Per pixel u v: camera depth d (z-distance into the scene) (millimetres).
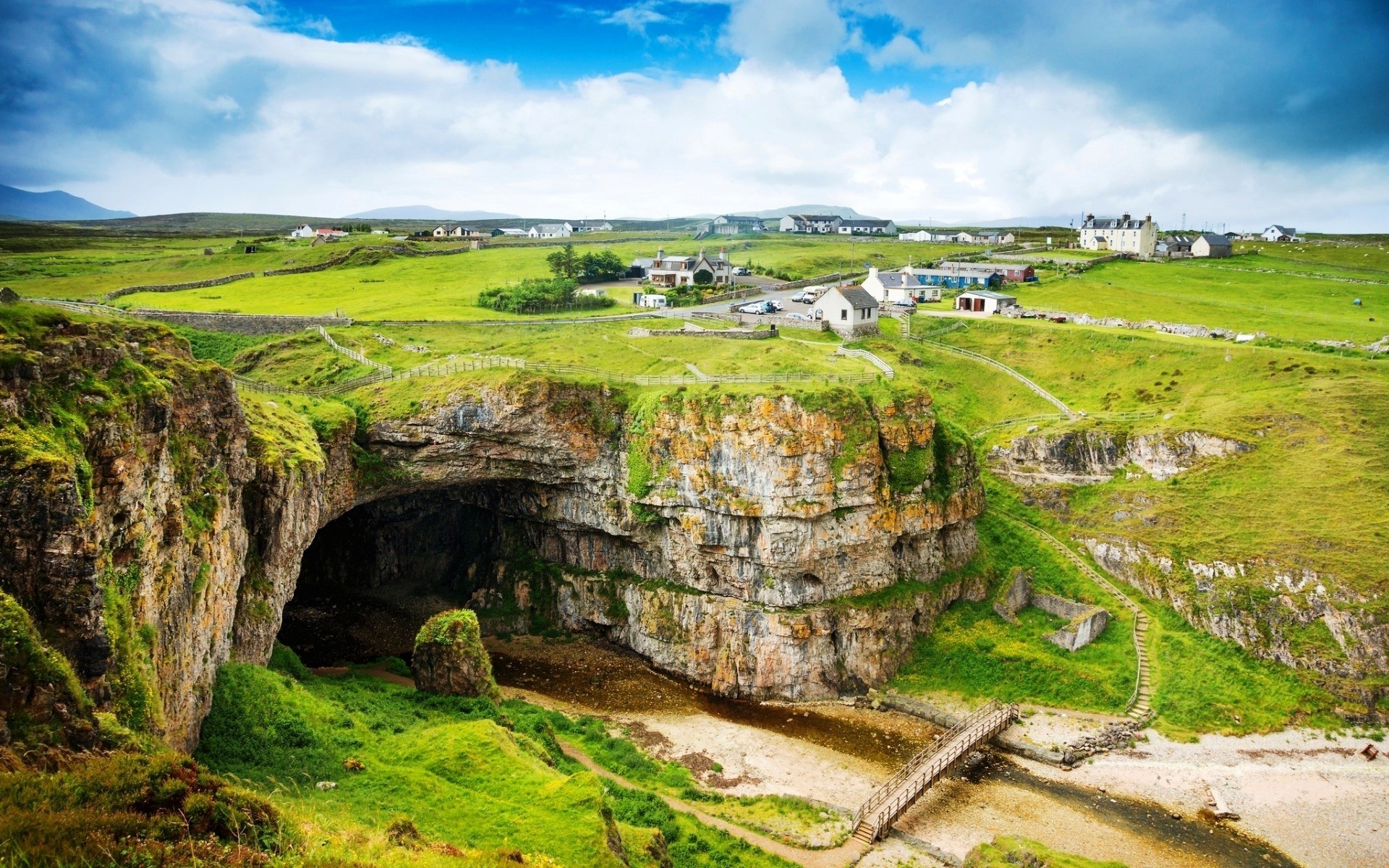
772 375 95250
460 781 51969
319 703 59375
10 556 37938
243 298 139625
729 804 65562
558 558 99562
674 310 132750
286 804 43844
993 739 75500
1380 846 62938
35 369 42219
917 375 118750
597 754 70625
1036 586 93312
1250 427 98812
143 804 32938
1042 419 111625
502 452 90625
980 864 57219
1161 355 118062
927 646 87938
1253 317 134500
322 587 104375
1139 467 101562
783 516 83500
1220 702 78875
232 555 59594
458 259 178250
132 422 46594
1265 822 65500
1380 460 91500
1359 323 128750
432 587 105250
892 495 87562
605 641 94750
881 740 76625
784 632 83625
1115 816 65875
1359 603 80375
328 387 97875
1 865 27531
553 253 180625
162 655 46812
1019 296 152125
